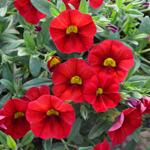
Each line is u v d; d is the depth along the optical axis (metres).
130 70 0.19
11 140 0.17
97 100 0.17
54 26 0.16
